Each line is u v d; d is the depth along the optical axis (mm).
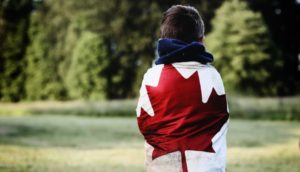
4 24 44656
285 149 11648
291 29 47344
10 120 22672
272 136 15047
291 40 47375
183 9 2439
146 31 43688
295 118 22562
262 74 38156
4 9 44656
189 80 2270
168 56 2307
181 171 2203
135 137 15070
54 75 44531
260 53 38000
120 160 10078
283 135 15367
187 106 2248
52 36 48438
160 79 2291
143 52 44219
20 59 44656
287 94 41531
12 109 31109
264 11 46438
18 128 17766
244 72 37812
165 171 2227
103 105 28062
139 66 44438
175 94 2252
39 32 44094
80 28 45969
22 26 44688
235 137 14727
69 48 45594
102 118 25000
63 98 44375
